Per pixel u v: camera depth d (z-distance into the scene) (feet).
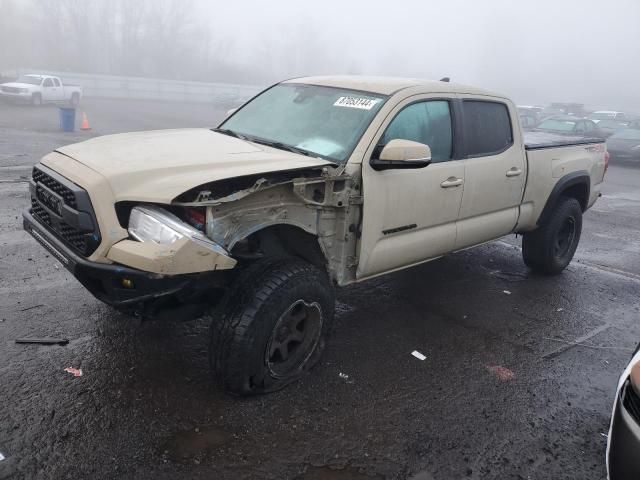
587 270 21.99
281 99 15.52
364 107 13.46
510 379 13.04
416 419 11.20
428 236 14.51
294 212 11.32
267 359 11.09
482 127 15.97
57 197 10.74
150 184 10.00
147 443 9.84
